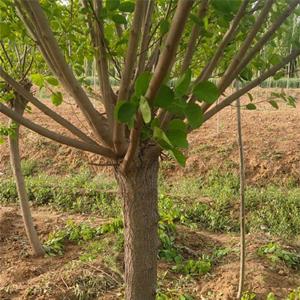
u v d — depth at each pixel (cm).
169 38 144
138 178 220
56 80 257
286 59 202
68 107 1335
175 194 830
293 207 762
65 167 1006
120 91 182
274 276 537
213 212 756
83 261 563
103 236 646
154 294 237
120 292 509
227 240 664
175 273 560
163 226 639
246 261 564
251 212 764
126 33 216
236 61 187
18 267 570
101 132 199
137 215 226
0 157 1043
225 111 1324
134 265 232
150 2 202
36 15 170
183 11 141
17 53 438
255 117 1245
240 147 462
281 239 651
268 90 1647
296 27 238
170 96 144
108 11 181
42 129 198
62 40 246
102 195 820
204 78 191
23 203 591
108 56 204
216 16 195
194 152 975
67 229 665
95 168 987
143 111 132
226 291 499
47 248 614
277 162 915
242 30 217
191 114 144
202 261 567
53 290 504
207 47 249
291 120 1213
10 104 481
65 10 248
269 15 237
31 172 1008
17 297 504
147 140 213
